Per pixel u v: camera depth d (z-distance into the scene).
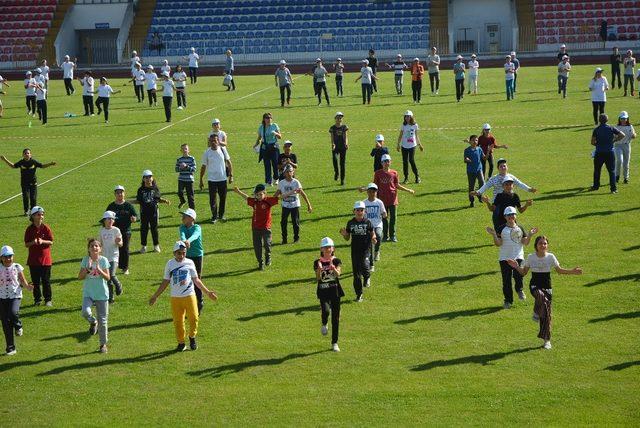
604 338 20.88
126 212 26.09
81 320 23.33
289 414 17.92
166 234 30.28
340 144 35.59
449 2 86.62
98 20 90.50
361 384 19.09
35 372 20.28
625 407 17.72
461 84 55.28
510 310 22.75
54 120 54.25
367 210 25.91
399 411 17.84
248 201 26.33
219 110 55.53
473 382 18.95
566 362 19.73
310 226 30.47
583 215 30.52
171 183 37.19
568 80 63.53
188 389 19.22
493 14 86.38
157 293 21.08
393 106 54.53
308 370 19.84
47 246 24.17
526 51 83.69
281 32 87.56
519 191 33.88
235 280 25.59
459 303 23.31
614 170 33.00
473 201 32.19
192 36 88.31
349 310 23.16
